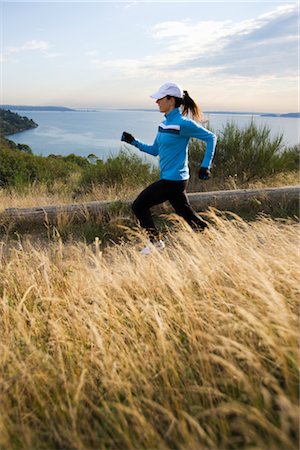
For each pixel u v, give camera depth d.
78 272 2.96
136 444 1.42
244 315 1.75
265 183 7.29
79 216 5.25
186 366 1.77
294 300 2.13
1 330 2.29
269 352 1.77
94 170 8.60
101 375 1.80
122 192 6.72
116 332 2.08
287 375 1.52
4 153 10.99
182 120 3.65
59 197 7.31
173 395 1.60
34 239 4.86
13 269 3.13
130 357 1.79
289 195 5.68
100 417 1.59
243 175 7.47
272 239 3.25
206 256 2.83
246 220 5.29
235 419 1.47
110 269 3.03
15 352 1.98
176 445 1.43
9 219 5.12
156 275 2.65
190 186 7.26
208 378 1.68
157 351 1.86
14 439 1.49
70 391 1.68
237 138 7.69
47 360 1.84
